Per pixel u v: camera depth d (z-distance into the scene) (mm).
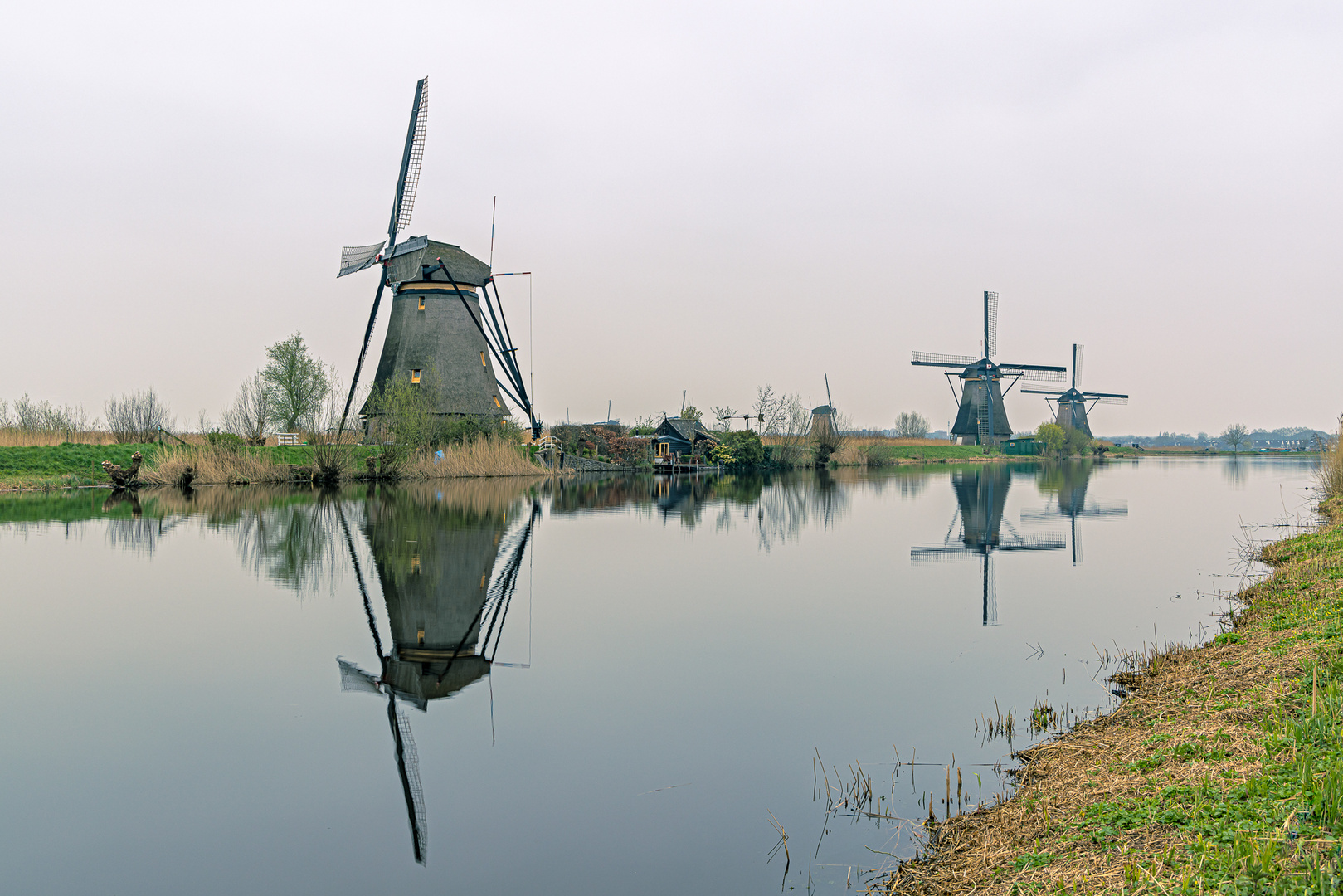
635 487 43500
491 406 53188
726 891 5039
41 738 7492
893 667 9711
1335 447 27094
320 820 6027
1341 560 13148
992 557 18391
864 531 23406
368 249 49250
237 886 5148
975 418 99938
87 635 10867
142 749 7262
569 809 6191
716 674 9453
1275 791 4988
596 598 13500
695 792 6434
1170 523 25422
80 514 24672
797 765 6938
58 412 43594
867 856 5430
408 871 5332
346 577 14805
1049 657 10062
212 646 10398
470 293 52156
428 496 32594
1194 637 10789
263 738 7539
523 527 22922
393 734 7625
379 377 51594
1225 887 4109
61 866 5371
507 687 8961
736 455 67312
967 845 5426
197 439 42719
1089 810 5484
